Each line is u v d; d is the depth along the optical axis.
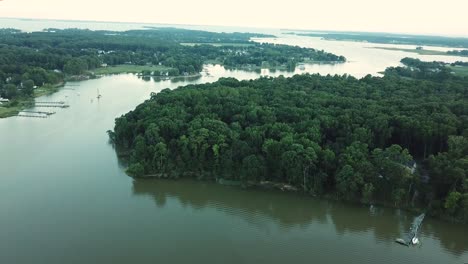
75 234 105.88
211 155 143.25
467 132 137.25
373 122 147.38
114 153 163.12
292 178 130.50
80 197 126.06
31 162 151.50
